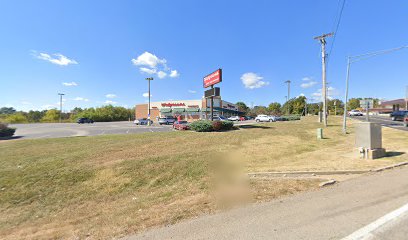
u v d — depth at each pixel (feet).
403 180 19.69
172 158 33.40
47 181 27.07
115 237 11.65
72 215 18.92
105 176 27.89
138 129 101.50
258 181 20.79
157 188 24.12
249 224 12.14
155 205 17.06
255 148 40.57
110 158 35.24
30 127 130.21
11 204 22.35
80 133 85.35
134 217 14.38
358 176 21.66
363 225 11.68
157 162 31.68
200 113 218.79
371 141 29.48
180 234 11.41
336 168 24.36
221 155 34.60
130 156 36.14
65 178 27.68
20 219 19.03
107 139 57.67
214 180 22.97
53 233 13.62
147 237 11.32
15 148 47.83
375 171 23.24
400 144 42.16
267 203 15.14
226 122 74.69
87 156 36.86
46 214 19.97
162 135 62.34
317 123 102.68
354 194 16.38
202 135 59.77
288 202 15.15
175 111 224.94
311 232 11.10
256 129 74.95
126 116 294.66
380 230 11.15
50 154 39.78
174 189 22.12
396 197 15.56
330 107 337.93
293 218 12.67
